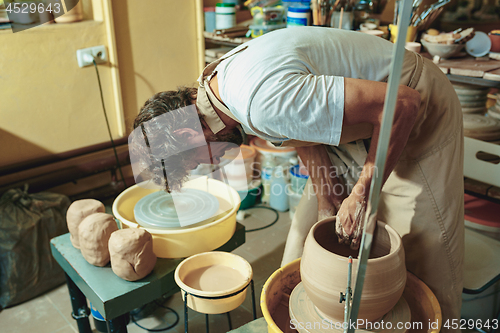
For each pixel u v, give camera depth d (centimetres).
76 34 217
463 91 192
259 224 238
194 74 279
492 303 153
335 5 197
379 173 62
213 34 254
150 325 166
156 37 251
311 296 99
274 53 91
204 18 269
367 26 209
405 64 105
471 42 193
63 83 221
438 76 110
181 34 262
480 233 161
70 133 233
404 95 88
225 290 117
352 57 100
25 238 178
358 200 97
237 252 213
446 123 112
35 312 176
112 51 231
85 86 230
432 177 115
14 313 175
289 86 86
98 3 222
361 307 93
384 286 92
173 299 181
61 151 232
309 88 85
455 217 117
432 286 124
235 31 254
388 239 109
